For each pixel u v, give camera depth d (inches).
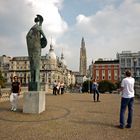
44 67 4975.4
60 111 507.5
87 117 434.9
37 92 473.4
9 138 282.2
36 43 519.5
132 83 353.4
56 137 288.7
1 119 407.5
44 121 393.1
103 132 317.4
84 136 294.8
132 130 332.8
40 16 543.8
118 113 487.5
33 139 278.5
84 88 2945.4
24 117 427.8
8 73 5216.5
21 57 5216.5
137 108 588.4
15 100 516.4
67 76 6215.6
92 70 4190.5
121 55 3961.6
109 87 3120.1
